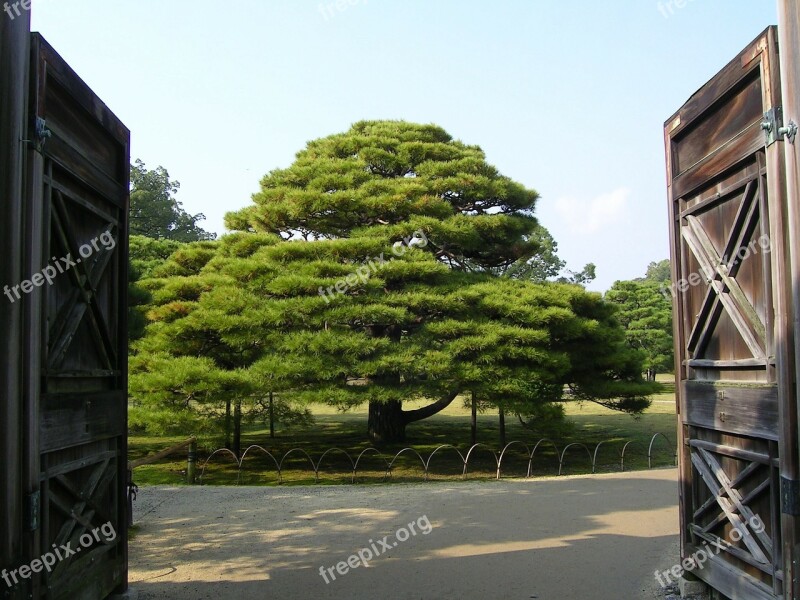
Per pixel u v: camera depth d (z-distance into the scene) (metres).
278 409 15.56
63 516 4.36
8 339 3.56
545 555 6.68
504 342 14.03
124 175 5.47
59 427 4.16
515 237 18.09
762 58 4.24
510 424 22.59
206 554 6.90
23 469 3.68
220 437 14.66
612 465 15.10
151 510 9.30
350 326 15.20
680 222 5.66
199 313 14.70
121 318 5.38
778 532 4.17
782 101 4.01
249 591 5.68
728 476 4.89
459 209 18.36
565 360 14.59
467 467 14.93
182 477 14.03
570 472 14.29
